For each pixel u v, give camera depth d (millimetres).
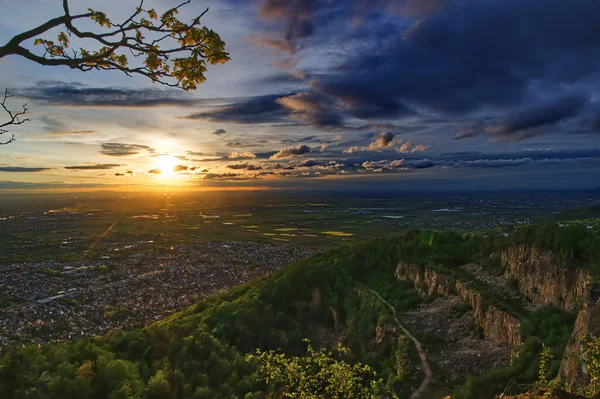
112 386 28297
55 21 6855
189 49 8039
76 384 27781
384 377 26094
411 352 26812
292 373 12336
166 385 28219
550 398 10430
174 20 7699
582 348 13523
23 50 6797
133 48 7641
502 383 18781
